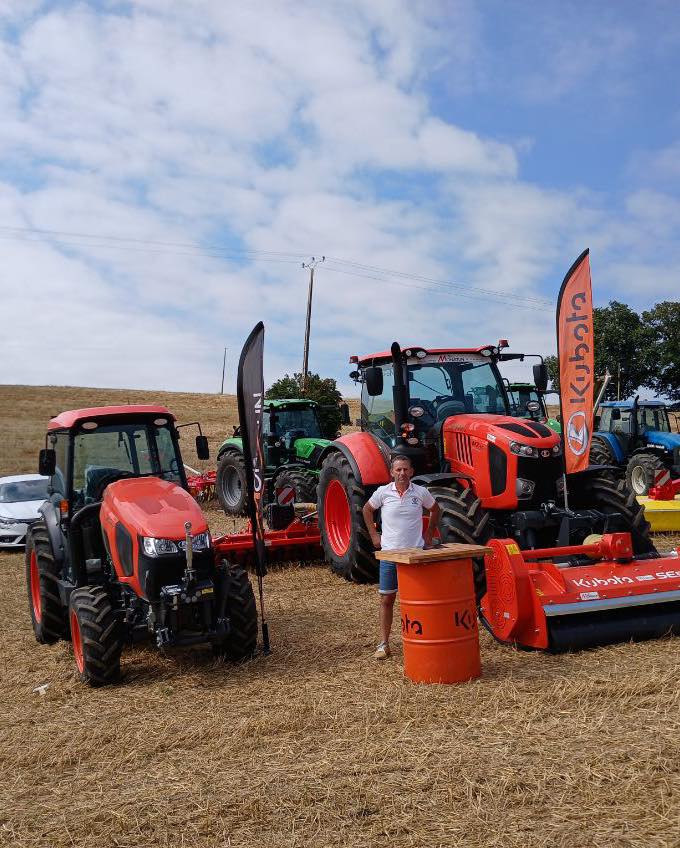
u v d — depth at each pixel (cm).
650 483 1305
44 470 673
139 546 556
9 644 718
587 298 700
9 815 369
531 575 573
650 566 600
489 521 657
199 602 562
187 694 530
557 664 530
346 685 517
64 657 659
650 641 570
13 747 459
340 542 890
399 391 793
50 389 5828
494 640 599
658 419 1458
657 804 326
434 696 480
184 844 325
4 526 1267
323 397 2586
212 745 433
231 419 4406
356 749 407
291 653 604
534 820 322
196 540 561
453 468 735
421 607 509
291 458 1405
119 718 494
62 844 336
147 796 372
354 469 841
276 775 383
